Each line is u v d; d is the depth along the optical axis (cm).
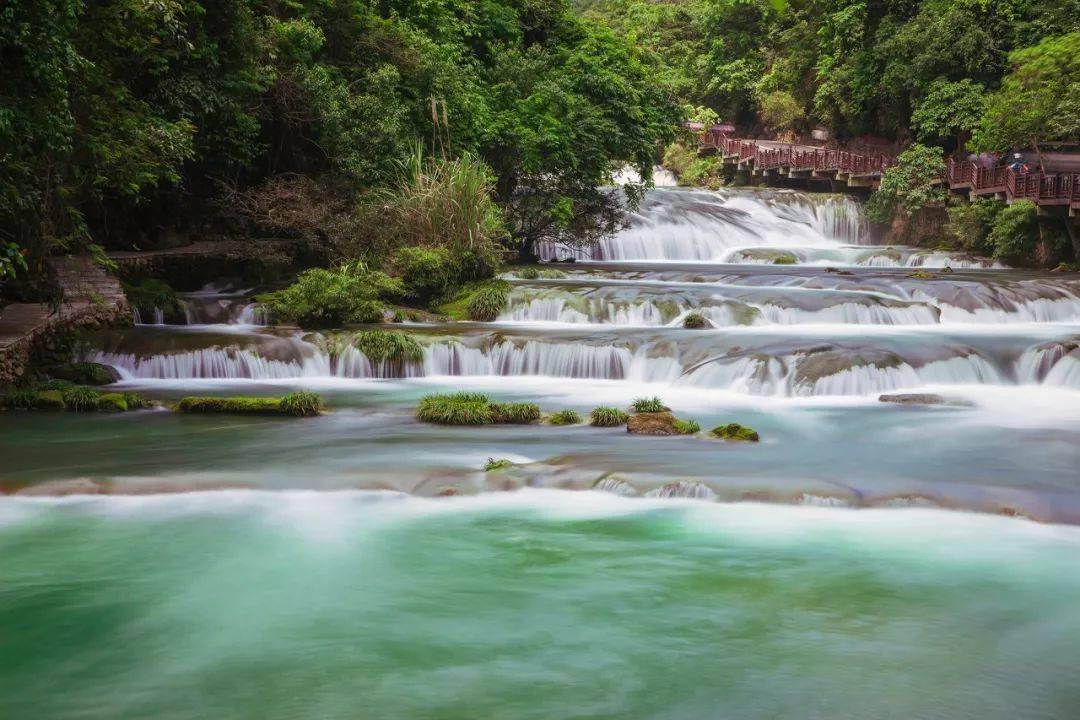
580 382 1856
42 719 664
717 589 880
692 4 8631
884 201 4778
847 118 6062
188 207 2656
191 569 927
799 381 1725
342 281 2197
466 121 3109
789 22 6862
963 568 923
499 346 1944
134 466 1227
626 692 702
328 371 1905
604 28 4162
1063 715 664
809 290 2430
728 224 4425
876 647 767
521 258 3603
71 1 1401
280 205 2544
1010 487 1130
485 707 681
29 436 1400
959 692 697
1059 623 808
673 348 1878
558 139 3316
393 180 2761
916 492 1108
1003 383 1812
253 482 1166
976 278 2856
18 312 1819
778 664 741
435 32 3425
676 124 3981
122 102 1998
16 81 1332
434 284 2431
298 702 689
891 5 5306
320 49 2967
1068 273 3309
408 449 1324
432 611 838
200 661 750
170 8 1958
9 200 1518
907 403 1647
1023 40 4491
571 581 899
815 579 899
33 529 1028
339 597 865
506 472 1191
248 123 2511
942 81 4700
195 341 1873
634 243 4031
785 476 1167
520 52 3609
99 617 824
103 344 1856
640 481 1145
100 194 2000
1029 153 3872
